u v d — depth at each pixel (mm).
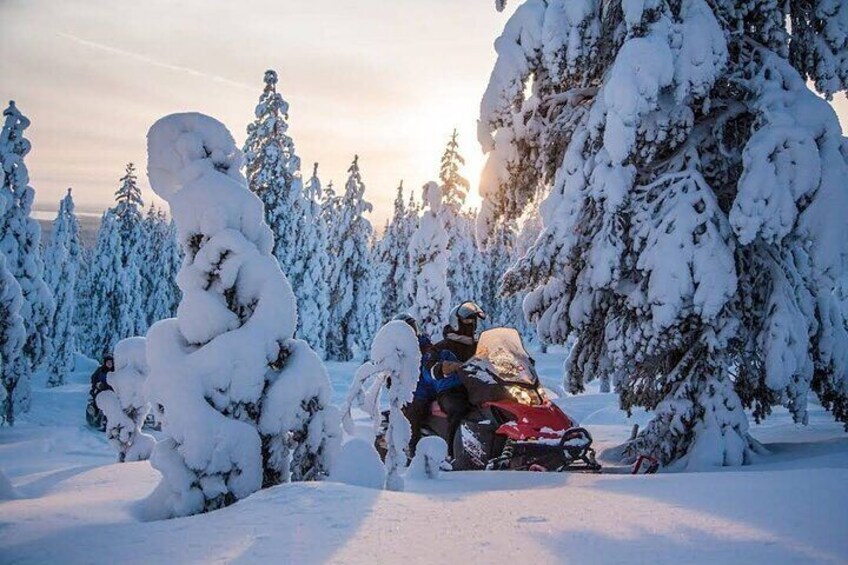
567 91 10648
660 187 9422
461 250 51000
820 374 9469
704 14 9078
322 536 3570
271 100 36469
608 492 4754
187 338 5098
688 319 9125
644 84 8680
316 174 45000
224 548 3441
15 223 27078
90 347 50969
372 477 5184
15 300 21469
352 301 48125
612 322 9680
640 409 16172
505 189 10828
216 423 4836
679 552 3189
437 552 3279
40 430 17359
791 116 8688
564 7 9703
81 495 5375
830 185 8297
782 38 9625
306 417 5340
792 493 4258
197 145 5441
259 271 5266
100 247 50469
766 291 9219
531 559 3156
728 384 8984
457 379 8539
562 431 7512
